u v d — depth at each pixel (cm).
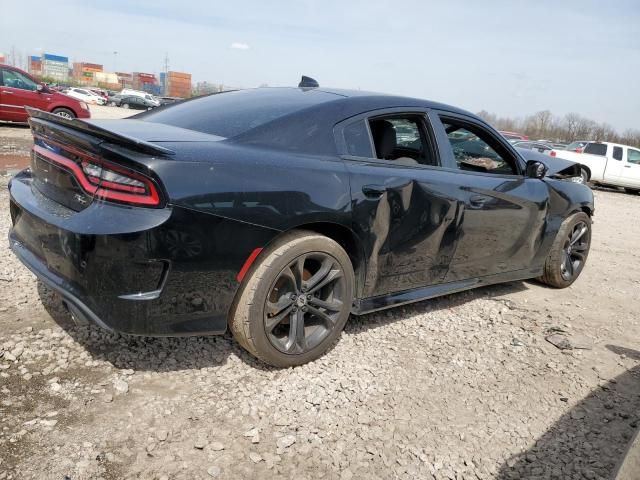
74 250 226
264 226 250
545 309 425
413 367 303
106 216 224
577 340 366
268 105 307
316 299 285
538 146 2117
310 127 287
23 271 372
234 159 247
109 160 227
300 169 266
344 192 279
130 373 263
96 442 215
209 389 259
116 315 229
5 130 1389
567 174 513
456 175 352
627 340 379
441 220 337
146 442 218
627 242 770
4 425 217
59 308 320
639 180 1748
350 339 327
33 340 282
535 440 250
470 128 380
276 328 289
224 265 242
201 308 244
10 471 195
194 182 230
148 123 301
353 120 305
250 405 250
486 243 380
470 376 301
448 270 362
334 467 218
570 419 269
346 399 263
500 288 471
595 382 310
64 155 251
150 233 221
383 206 299
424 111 348
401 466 223
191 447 219
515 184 398
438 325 366
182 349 291
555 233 453
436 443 240
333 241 281
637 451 203
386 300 325
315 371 285
